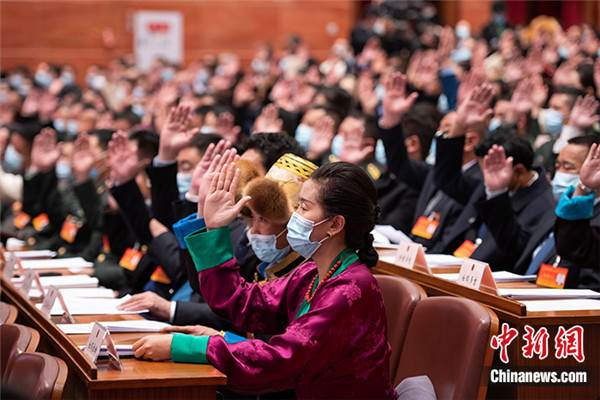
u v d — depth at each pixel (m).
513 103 7.73
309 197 2.94
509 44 14.71
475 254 4.77
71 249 6.73
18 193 8.16
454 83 10.35
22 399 1.52
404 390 3.18
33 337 3.05
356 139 6.17
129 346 3.03
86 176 6.54
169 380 2.73
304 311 3.03
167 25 20.81
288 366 2.79
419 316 3.44
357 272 2.92
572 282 4.22
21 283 4.46
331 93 8.50
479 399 3.09
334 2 21.69
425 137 6.61
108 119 10.31
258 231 3.48
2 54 20.64
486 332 3.10
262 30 21.53
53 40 20.78
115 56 20.95
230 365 2.82
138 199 4.97
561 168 4.48
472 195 5.38
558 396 3.42
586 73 8.63
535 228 4.67
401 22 18.02
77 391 2.98
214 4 21.16
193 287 3.55
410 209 6.04
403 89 6.08
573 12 21.89
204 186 3.28
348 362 2.87
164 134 4.91
